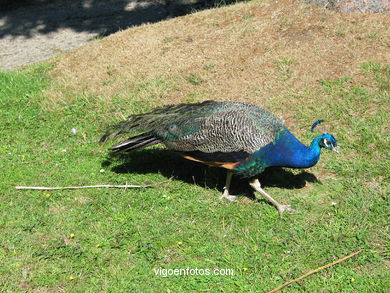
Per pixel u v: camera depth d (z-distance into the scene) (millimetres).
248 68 4160
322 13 4508
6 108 4109
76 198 3162
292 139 2990
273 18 4590
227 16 4805
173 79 4176
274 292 2596
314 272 2674
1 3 7316
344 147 3400
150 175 3346
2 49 5922
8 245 2859
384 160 3275
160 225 2961
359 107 3676
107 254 2805
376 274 2650
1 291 2639
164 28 4840
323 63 4078
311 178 3248
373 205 2994
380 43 4164
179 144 3090
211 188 3238
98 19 6703
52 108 4074
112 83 4258
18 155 3568
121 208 3084
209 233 2904
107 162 3477
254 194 3178
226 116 3008
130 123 3250
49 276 2705
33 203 3131
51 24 6621
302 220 2959
